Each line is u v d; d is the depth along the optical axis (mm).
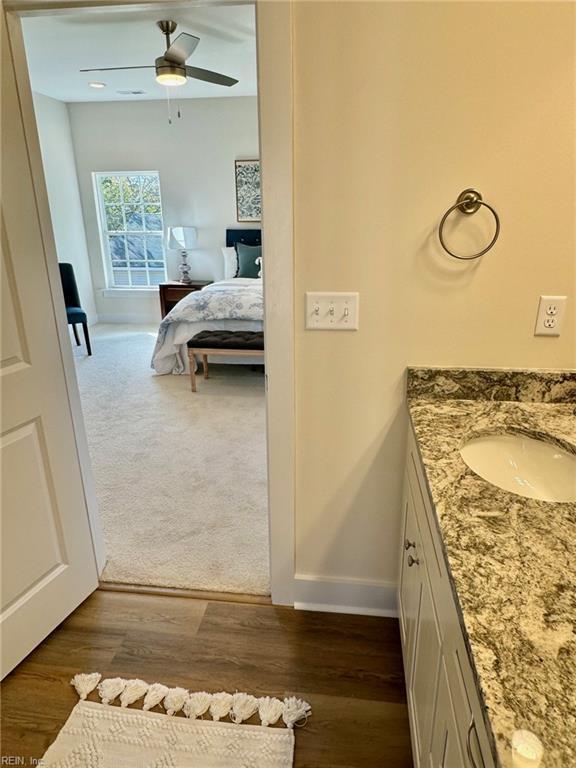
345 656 1664
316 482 1698
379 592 1813
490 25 1201
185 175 6012
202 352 4117
